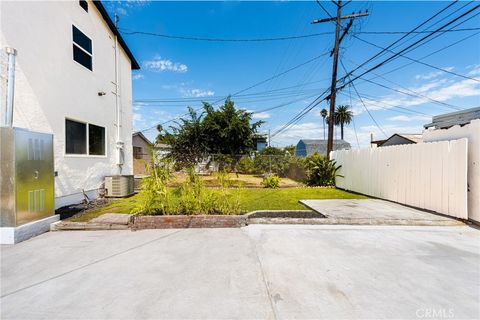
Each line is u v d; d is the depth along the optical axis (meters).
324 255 3.12
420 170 5.66
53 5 5.79
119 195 7.33
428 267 2.79
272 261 2.94
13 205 3.59
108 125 8.29
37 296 2.21
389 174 6.78
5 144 3.59
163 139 15.02
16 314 1.97
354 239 3.73
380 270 2.71
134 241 3.67
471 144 4.62
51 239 3.77
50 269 2.74
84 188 6.82
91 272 2.67
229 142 15.81
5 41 4.64
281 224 4.60
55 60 5.84
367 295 2.22
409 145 6.02
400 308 2.04
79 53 6.82
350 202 6.56
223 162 14.12
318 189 9.75
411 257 3.06
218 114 15.72
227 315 1.95
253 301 2.13
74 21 6.57
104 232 4.14
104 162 7.96
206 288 2.34
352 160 8.93
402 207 5.90
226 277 2.55
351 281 2.47
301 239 3.74
